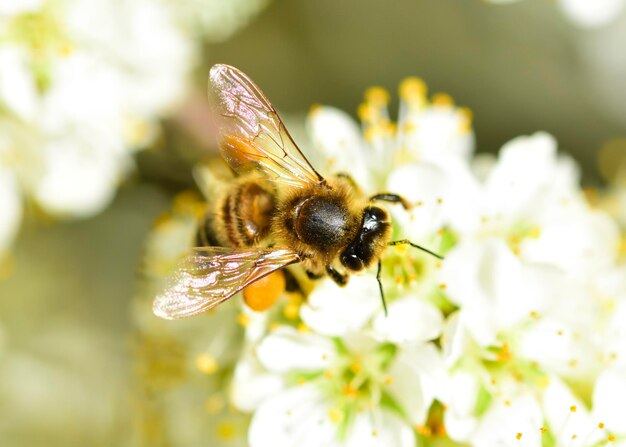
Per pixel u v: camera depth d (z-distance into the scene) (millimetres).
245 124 148
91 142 169
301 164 148
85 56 166
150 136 172
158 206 184
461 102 195
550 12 193
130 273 188
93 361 185
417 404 144
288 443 147
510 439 144
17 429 182
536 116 194
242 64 195
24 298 186
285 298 148
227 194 147
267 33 196
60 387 184
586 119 194
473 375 146
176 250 158
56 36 165
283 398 148
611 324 151
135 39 169
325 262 145
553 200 154
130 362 179
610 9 173
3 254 177
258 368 148
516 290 145
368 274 147
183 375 158
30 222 177
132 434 179
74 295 188
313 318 145
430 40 196
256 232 146
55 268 187
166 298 144
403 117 166
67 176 169
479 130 194
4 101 163
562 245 151
